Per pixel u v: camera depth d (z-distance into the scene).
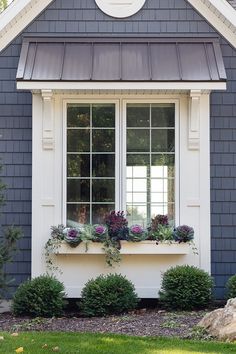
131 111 9.20
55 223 9.05
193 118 8.98
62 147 9.10
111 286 8.34
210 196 9.23
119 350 6.02
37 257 8.95
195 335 6.75
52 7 9.38
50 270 8.90
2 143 9.27
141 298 8.89
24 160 9.27
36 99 9.09
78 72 8.59
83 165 9.14
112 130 9.17
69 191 9.12
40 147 9.07
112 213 8.85
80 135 9.16
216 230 9.25
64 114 9.12
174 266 8.95
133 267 8.94
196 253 8.97
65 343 6.33
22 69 8.66
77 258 8.92
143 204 9.14
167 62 8.80
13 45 9.37
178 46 9.14
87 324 7.66
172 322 7.46
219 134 9.30
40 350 6.03
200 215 9.05
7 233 8.02
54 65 8.74
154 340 6.49
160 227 8.86
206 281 8.51
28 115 9.30
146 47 9.12
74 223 9.09
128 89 8.55
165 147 9.18
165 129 9.18
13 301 8.48
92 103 9.16
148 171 9.17
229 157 9.30
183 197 9.07
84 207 9.11
